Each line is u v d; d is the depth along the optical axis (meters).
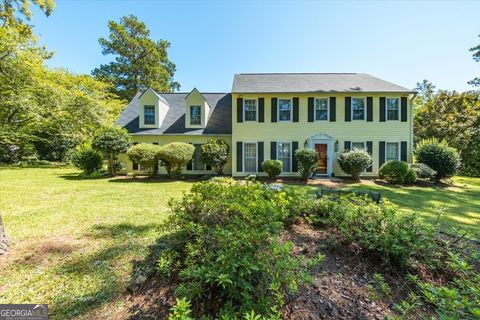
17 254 3.14
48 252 3.21
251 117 12.80
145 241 3.60
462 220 5.25
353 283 2.39
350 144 12.39
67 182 10.23
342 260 2.77
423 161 11.09
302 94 12.50
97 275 2.66
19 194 7.32
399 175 10.38
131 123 14.20
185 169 13.52
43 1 8.87
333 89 12.54
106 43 24.86
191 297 1.90
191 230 2.56
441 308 1.54
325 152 12.58
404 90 11.98
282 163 12.59
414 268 2.56
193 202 3.02
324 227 3.56
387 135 12.22
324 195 4.59
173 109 15.21
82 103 14.81
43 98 13.40
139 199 6.75
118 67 25.11
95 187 8.96
